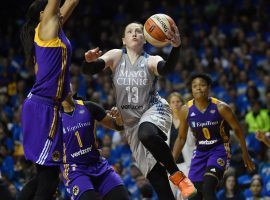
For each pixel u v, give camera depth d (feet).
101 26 78.23
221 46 69.10
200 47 71.00
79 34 76.18
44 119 21.72
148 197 37.70
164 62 23.88
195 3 78.69
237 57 67.10
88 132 25.94
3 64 69.97
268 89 55.72
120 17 79.61
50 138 21.76
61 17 21.97
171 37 23.07
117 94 24.66
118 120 26.04
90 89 62.39
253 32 72.38
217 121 29.55
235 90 59.26
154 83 24.61
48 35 21.45
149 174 24.59
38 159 21.74
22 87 63.16
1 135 50.93
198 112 29.76
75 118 25.94
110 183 25.08
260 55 67.15
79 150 25.61
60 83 21.66
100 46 73.56
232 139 45.96
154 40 23.30
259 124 53.36
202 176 29.96
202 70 63.67
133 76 24.39
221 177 29.25
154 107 24.35
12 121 58.90
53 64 21.50
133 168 42.83
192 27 75.20
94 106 26.48
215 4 77.15
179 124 32.94
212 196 28.19
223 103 29.60
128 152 48.29
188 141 33.24
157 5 80.18
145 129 23.34
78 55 73.36
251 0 77.66
